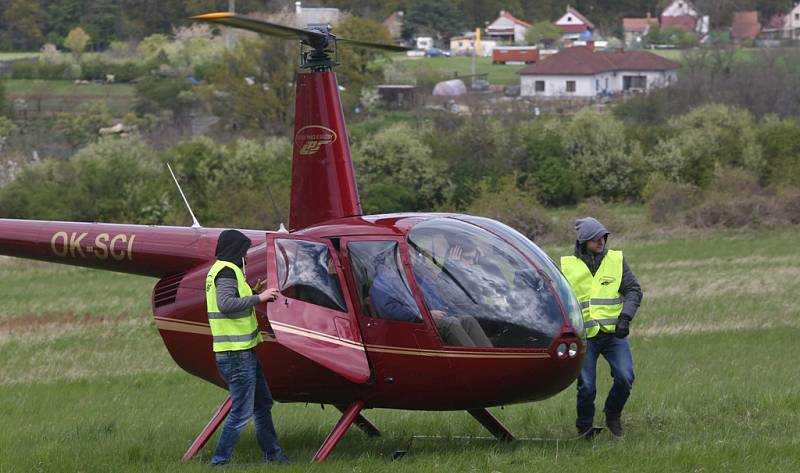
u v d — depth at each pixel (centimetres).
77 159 17512
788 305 7888
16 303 8794
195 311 3541
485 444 3544
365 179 18250
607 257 3522
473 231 3316
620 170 19088
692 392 4547
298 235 3394
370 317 3247
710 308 7794
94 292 9506
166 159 17062
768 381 4991
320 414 4512
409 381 3234
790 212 13775
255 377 3166
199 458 3391
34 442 3900
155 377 5728
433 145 19225
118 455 3419
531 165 19000
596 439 3525
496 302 3209
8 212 16700
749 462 3022
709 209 13850
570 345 3219
